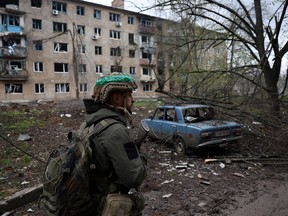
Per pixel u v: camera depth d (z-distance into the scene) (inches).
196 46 439.8
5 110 590.6
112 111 70.3
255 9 431.2
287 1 358.9
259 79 368.5
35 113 557.6
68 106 661.9
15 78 1263.5
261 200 177.6
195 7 397.7
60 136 374.3
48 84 1362.0
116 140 63.0
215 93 390.9
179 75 475.5
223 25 406.9
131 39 1619.1
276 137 288.8
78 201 63.7
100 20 1513.3
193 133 269.4
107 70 1544.0
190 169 241.3
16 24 1284.4
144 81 1638.8
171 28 506.3
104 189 66.4
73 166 63.5
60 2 1384.1
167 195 183.6
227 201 175.6
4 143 327.6
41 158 268.4
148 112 610.9
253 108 357.1
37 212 157.2
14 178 212.2
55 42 1368.1
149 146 324.5
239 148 307.3
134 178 62.9
